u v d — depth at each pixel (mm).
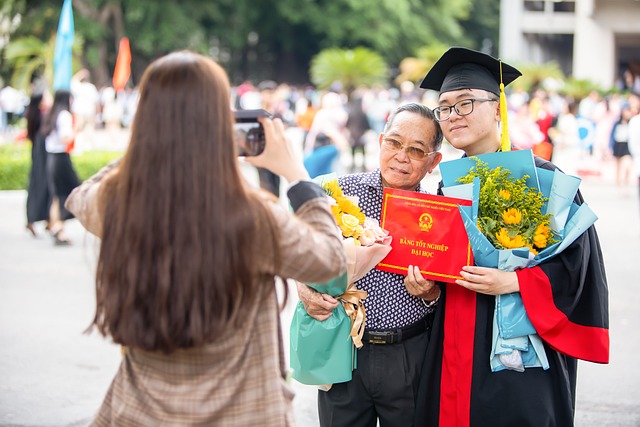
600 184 17219
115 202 2102
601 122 20625
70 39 12156
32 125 10375
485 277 2906
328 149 12398
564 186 2951
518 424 2984
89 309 7320
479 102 3141
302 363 3125
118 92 30219
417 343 3211
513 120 16344
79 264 9195
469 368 3029
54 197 10195
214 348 2084
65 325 6797
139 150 2047
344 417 3246
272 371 2141
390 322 3158
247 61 50062
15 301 7555
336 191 3121
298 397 5324
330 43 46562
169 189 2014
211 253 2008
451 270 2982
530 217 2980
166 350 2041
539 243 2947
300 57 51438
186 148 2027
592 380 5543
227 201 2033
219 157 2047
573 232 2908
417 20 46250
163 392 2109
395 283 3154
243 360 2117
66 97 10172
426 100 25406
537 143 15914
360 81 27016
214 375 2096
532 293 2914
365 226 3051
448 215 2996
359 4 43844
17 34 35094
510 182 3004
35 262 9297
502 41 42750
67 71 12211
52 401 5082
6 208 13500
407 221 3045
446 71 3285
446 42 50375
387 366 3168
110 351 6129
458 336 3055
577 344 2977
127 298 2031
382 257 3020
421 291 3043
